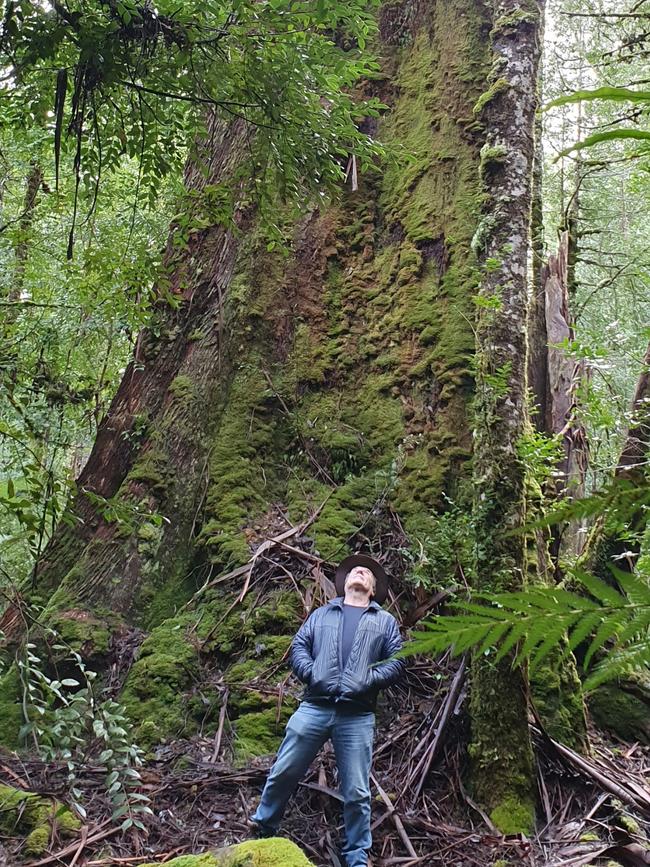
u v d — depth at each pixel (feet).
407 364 23.73
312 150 14.57
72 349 26.48
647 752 17.28
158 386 24.62
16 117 14.64
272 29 12.92
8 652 18.95
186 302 25.64
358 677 13.44
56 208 22.41
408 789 15.05
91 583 20.72
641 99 1.95
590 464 22.94
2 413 19.44
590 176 39.22
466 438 21.77
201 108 14.24
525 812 14.49
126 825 12.24
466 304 23.29
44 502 12.02
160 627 19.70
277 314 25.49
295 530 21.30
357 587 15.08
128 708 17.63
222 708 17.49
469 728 15.89
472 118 25.64
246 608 19.49
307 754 13.21
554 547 20.83
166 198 28.99
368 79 28.19
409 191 26.11
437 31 27.71
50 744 13.74
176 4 11.78
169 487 22.74
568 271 33.53
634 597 1.62
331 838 13.60
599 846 13.51
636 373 24.35
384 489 21.91
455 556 18.95
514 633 1.68
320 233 26.78
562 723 16.22
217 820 14.01
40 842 12.80
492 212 18.66
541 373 24.47
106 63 11.60
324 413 24.12
